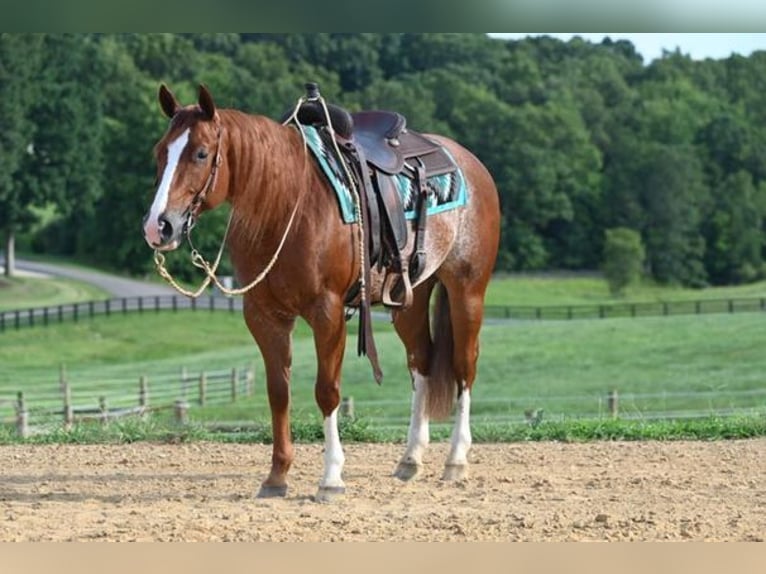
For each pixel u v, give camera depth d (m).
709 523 7.63
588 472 9.66
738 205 84.00
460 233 9.38
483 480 9.31
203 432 11.77
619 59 108.12
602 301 70.62
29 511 8.05
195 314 53.25
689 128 91.69
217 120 7.82
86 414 18.89
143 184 72.00
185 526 7.55
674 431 11.73
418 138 9.40
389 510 8.09
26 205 68.56
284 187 8.02
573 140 85.06
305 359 37.28
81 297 61.06
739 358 35.59
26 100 65.94
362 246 8.38
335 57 87.31
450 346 9.49
